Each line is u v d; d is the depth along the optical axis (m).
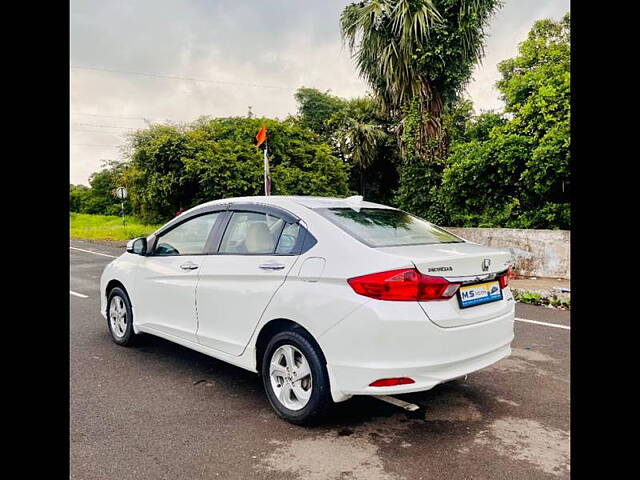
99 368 4.25
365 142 19.44
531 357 4.59
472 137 12.52
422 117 13.13
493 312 3.20
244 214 3.85
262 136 12.13
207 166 16.45
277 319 3.28
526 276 9.12
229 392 3.74
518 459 2.74
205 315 3.84
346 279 2.91
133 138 18.58
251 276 3.45
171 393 3.70
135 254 4.80
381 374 2.74
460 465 2.68
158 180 17.66
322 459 2.74
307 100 26.69
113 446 2.87
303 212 3.46
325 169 18.67
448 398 3.63
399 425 3.18
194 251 4.13
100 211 48.75
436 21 12.63
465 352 2.96
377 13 12.74
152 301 4.41
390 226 3.55
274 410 3.38
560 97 9.23
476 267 3.09
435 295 2.83
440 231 3.88
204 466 2.66
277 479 2.54
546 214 9.62
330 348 2.91
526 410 3.41
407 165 13.52
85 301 7.36
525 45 11.03
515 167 9.77
